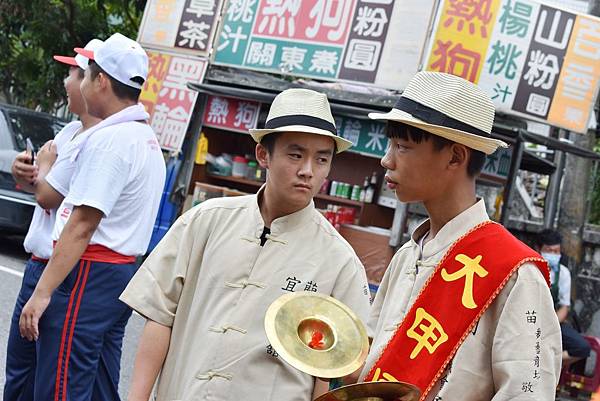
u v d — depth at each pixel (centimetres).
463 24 873
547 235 766
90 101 386
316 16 945
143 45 1054
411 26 891
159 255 286
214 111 1016
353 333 237
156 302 281
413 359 225
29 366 396
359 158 1007
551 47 878
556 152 1166
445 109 228
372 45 910
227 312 270
